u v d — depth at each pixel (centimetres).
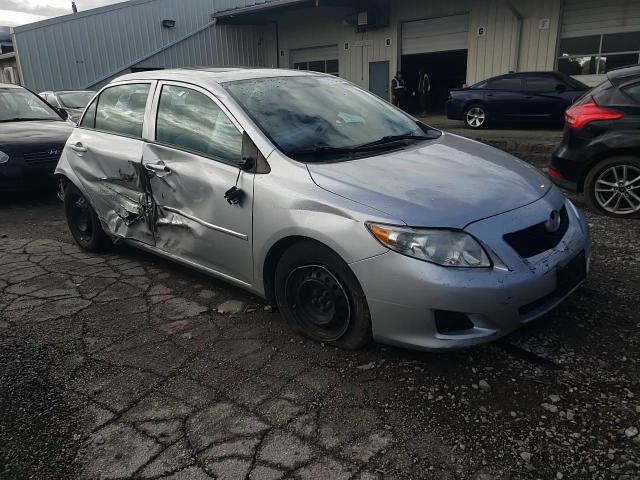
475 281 259
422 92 1856
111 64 1956
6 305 385
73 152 473
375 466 221
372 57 1905
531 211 292
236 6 2234
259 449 233
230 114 345
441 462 222
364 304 284
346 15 1927
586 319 332
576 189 576
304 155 324
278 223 305
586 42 1475
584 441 231
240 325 345
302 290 312
